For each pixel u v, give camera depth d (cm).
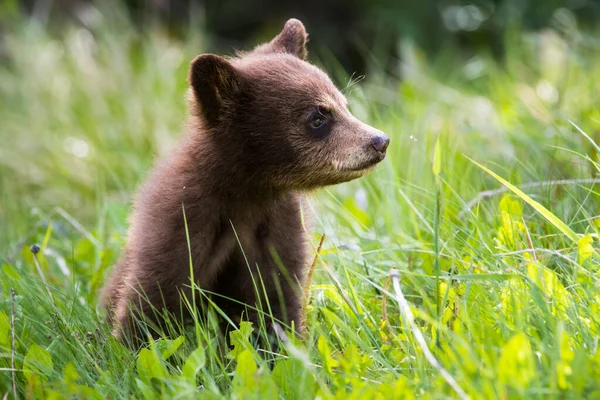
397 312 968
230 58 1157
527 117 1453
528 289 854
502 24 2741
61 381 801
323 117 979
